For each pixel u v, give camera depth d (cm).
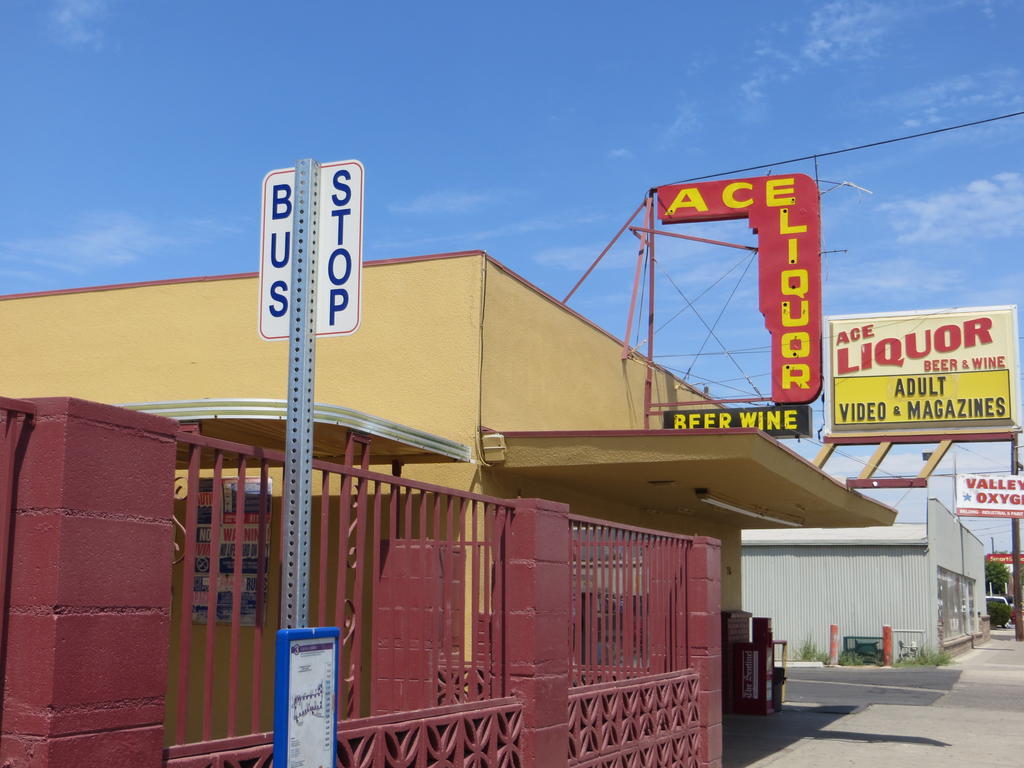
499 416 1193
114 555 394
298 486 410
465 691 685
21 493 379
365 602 1008
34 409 382
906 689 2306
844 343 2475
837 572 3422
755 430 1021
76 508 379
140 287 1301
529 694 673
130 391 1280
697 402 1631
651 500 1439
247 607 1020
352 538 1000
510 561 687
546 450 1110
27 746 364
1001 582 9650
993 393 2352
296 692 397
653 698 880
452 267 1187
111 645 389
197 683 1017
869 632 3353
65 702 369
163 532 419
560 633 712
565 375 1396
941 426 2377
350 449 858
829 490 1428
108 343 1300
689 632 997
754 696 1744
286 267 441
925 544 3338
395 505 587
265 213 448
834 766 1224
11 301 1350
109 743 386
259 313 443
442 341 1172
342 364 1206
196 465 446
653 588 919
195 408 816
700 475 1163
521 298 1274
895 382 2425
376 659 559
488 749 637
